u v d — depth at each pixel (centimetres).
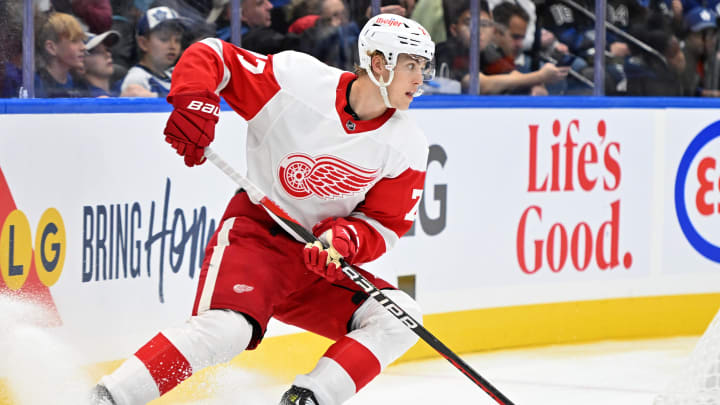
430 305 1102
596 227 1219
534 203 1173
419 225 1088
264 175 684
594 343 1208
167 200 888
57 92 994
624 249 1240
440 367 1059
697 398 618
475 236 1133
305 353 1016
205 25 1084
